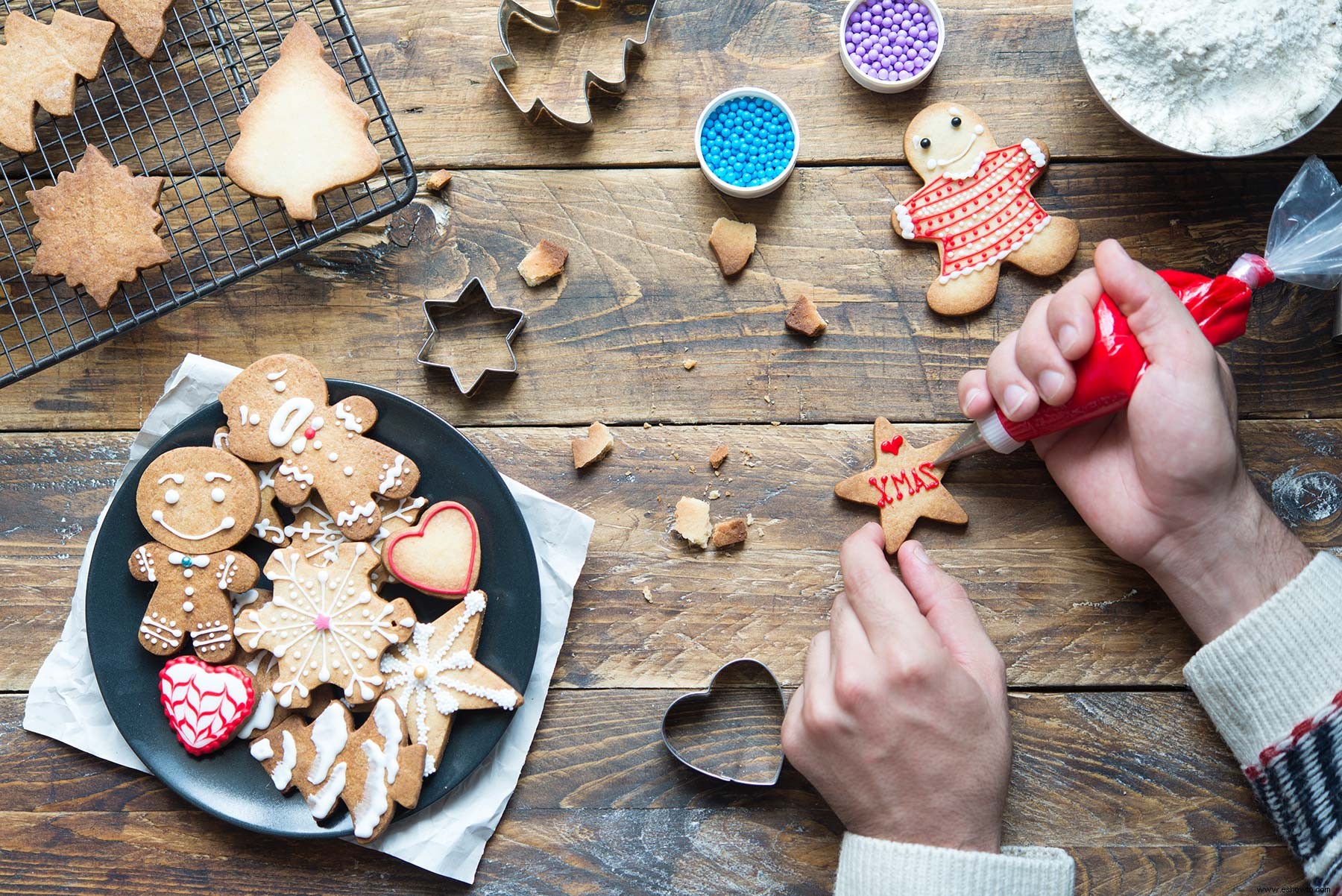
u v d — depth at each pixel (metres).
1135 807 0.85
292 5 0.87
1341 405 0.86
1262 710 0.78
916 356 0.87
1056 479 0.84
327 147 0.84
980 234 0.86
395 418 0.84
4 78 0.84
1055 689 0.85
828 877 0.85
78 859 0.85
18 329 0.86
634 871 0.85
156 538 0.84
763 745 0.86
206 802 0.83
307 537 0.84
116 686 0.83
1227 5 0.81
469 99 0.88
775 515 0.87
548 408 0.87
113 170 0.84
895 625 0.79
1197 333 0.77
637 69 0.88
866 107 0.87
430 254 0.87
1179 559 0.81
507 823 0.85
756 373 0.87
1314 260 0.81
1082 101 0.87
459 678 0.82
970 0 0.87
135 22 0.85
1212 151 0.82
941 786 0.78
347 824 0.82
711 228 0.87
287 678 0.83
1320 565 0.79
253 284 0.87
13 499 0.86
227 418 0.84
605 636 0.86
